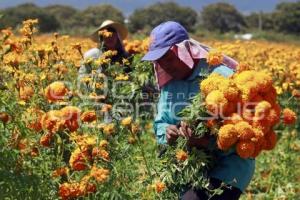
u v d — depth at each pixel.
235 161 4.42
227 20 60.22
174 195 4.39
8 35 5.64
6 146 4.13
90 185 3.98
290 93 8.98
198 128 4.10
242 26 61.50
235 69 4.45
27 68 6.20
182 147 4.27
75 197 4.02
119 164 4.30
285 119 4.23
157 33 4.48
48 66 6.33
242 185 4.46
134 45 9.25
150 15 46.19
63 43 8.59
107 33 7.86
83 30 32.16
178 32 4.46
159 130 4.61
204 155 4.27
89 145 4.04
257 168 7.99
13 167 4.12
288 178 7.63
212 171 4.43
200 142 4.23
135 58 7.86
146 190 4.35
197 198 4.39
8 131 4.23
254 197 7.30
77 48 7.14
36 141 4.26
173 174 4.34
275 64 11.47
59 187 4.06
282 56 14.34
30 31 6.53
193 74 4.46
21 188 3.99
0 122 4.21
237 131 3.88
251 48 16.66
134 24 45.31
